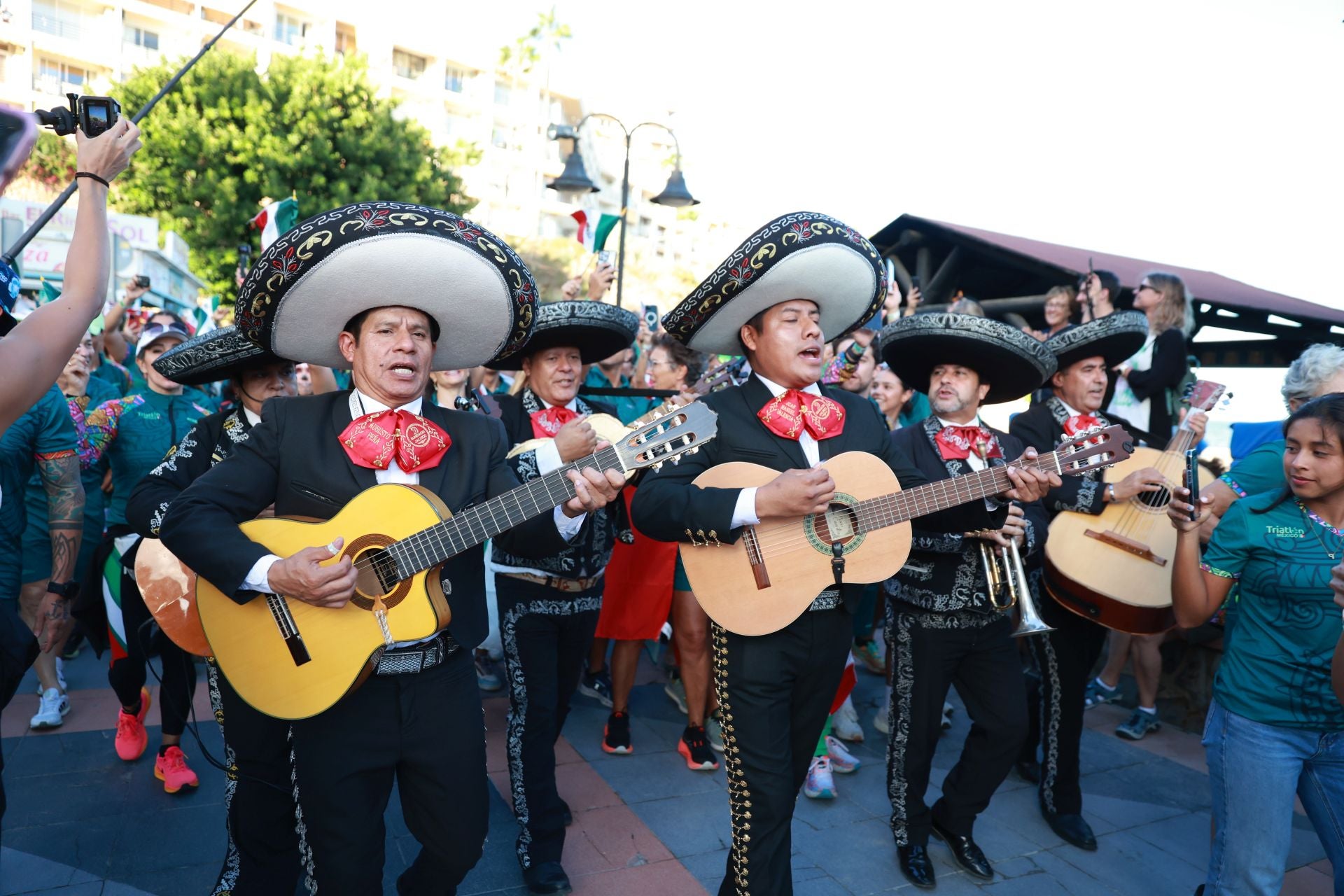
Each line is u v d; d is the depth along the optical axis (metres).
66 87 37.25
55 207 1.78
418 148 23.69
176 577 2.64
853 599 2.64
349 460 2.15
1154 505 3.50
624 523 3.86
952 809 3.19
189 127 20.77
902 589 3.11
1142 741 4.47
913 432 3.26
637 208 55.78
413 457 2.17
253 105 21.52
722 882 2.80
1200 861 3.33
